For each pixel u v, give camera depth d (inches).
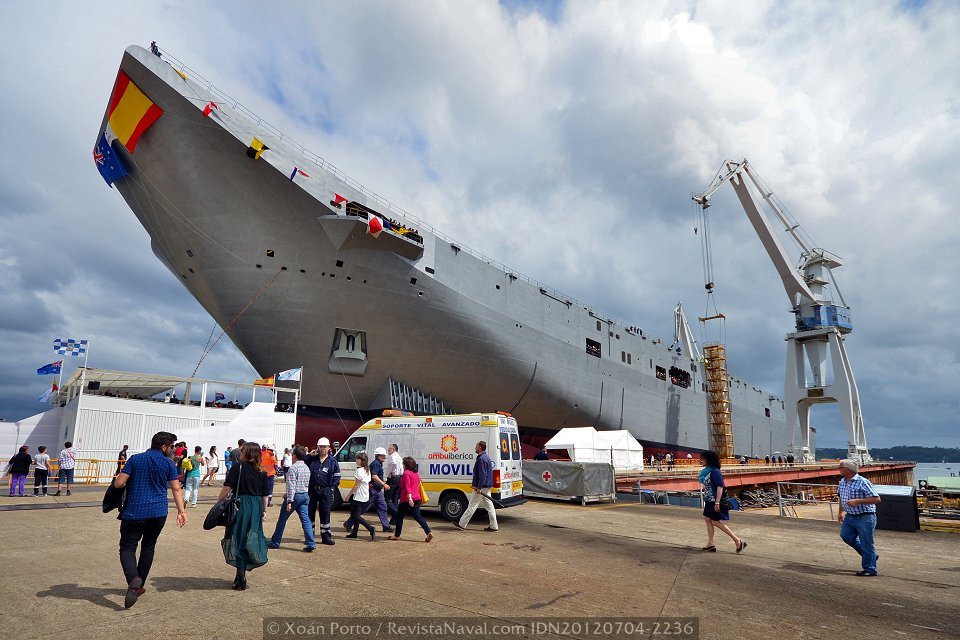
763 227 1889.8
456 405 1250.0
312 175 901.2
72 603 197.8
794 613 216.7
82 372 820.6
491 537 386.3
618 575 275.4
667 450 2028.8
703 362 2437.3
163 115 797.2
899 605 233.1
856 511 298.7
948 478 1440.7
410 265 1023.6
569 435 1123.9
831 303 1964.8
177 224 916.6
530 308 1331.2
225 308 986.7
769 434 2967.5
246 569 225.5
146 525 201.8
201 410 893.2
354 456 509.7
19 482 566.3
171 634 169.8
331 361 1041.5
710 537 360.2
